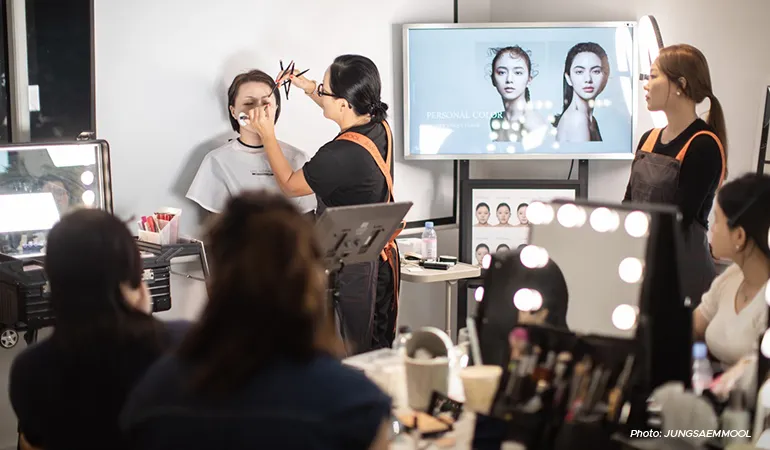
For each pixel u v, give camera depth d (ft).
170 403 3.90
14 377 5.18
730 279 7.23
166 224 9.83
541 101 12.82
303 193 11.16
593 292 5.38
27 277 8.68
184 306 11.72
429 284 14.14
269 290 3.81
